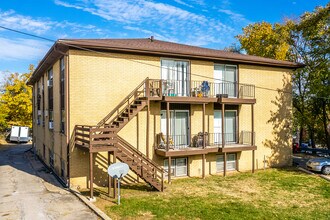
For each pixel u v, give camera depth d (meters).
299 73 27.02
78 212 11.10
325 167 18.64
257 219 10.74
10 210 11.30
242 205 12.30
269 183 16.19
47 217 10.57
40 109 25.39
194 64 18.06
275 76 21.16
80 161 14.97
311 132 30.55
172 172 17.42
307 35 25.84
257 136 20.36
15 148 34.50
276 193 14.20
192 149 16.69
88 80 15.15
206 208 11.85
